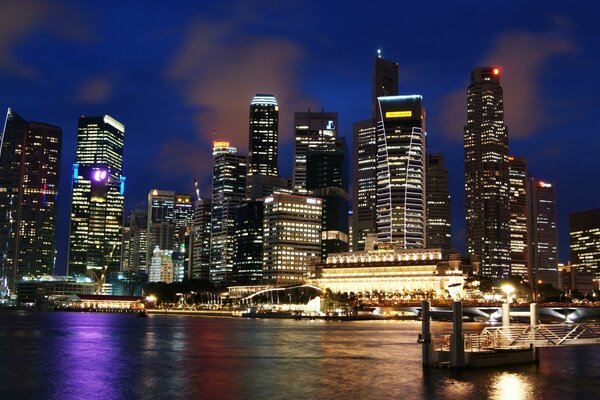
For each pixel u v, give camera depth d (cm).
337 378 11106
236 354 15700
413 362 13538
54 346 18438
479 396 9056
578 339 11850
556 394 9212
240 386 10356
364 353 15800
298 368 12625
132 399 9344
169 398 9388
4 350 17062
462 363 11112
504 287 12100
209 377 11450
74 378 11450
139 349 17338
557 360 13488
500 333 11781
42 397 9575
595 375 11038
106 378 11425
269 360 14212
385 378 10944
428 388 9594
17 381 11119
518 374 10744
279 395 9494
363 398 9125
